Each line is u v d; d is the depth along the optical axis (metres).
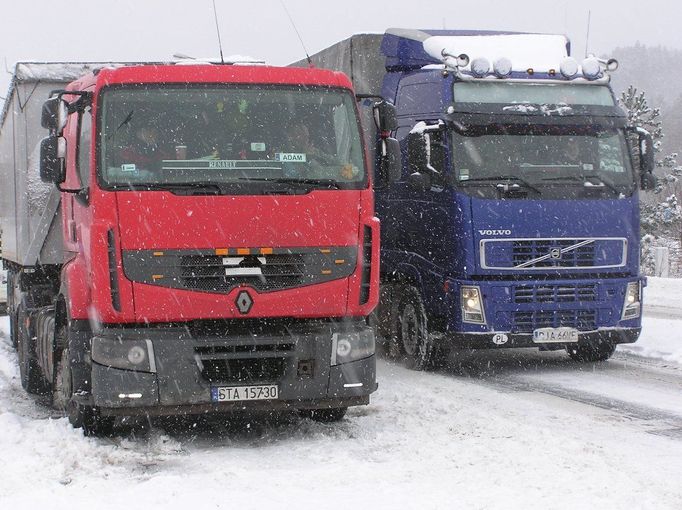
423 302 12.58
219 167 8.38
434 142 12.17
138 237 8.15
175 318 8.20
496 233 11.98
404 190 12.98
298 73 8.75
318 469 7.34
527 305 12.03
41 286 11.70
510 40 13.02
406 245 12.98
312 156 8.58
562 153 12.30
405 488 6.78
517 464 7.34
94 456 7.96
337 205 8.51
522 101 12.30
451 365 13.02
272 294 8.33
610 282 12.28
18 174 12.14
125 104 8.40
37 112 11.84
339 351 8.45
